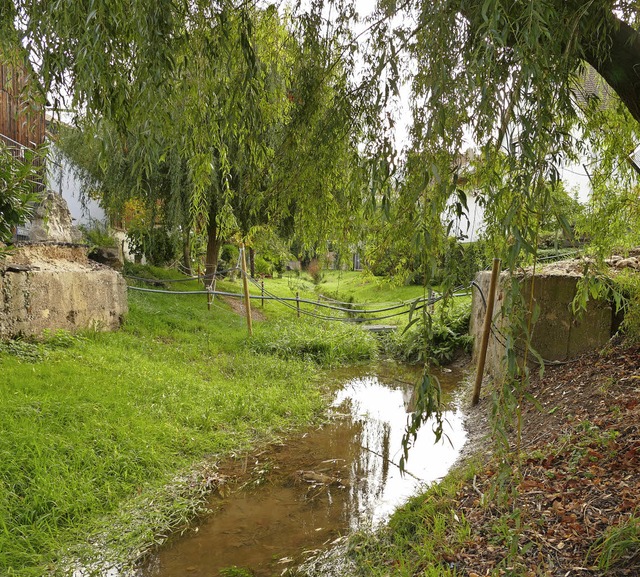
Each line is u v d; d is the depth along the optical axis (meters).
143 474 4.01
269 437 5.27
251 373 7.70
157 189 10.91
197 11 2.62
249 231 3.49
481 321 7.75
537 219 1.41
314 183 3.00
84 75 2.09
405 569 2.58
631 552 2.12
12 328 6.20
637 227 4.18
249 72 2.54
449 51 1.81
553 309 5.42
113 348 7.19
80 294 7.60
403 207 2.06
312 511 3.64
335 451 4.88
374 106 2.66
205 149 2.88
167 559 3.05
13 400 4.39
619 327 4.92
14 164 3.91
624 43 2.03
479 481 3.44
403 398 7.07
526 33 1.49
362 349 9.84
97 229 12.71
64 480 3.61
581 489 2.81
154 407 5.24
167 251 15.29
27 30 2.24
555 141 1.53
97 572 2.89
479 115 1.67
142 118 2.37
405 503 3.62
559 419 4.01
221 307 12.23
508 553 2.44
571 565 2.20
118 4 2.21
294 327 10.77
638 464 2.85
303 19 3.01
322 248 3.32
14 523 3.15
